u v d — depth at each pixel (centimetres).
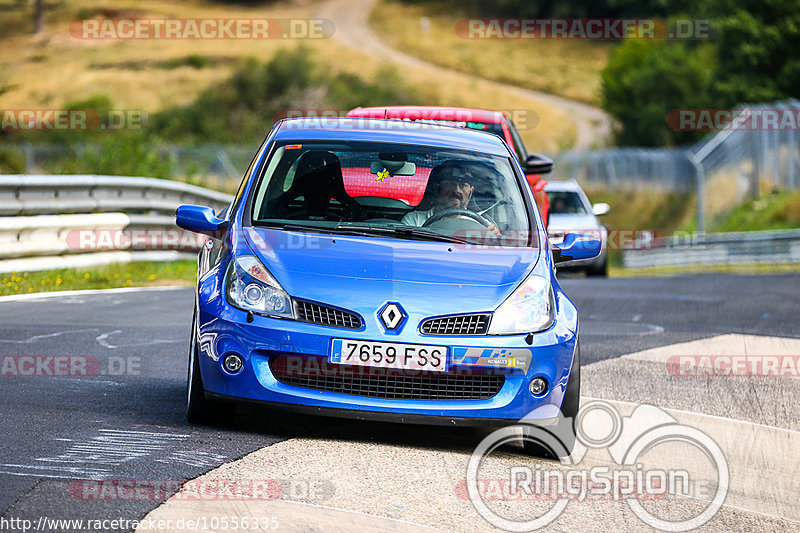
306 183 2169
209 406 1881
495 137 2533
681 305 4828
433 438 1984
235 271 1902
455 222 2142
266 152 2267
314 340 1806
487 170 2306
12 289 4125
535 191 3822
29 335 2909
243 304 1847
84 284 4506
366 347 1805
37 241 4497
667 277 7106
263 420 2006
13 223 4300
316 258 1931
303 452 1761
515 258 2045
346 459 1741
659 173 16725
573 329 1948
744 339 3675
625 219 16312
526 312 1900
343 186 2177
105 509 1359
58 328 3081
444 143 2377
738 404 2528
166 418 1956
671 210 16012
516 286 1945
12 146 10075
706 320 4250
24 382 2245
